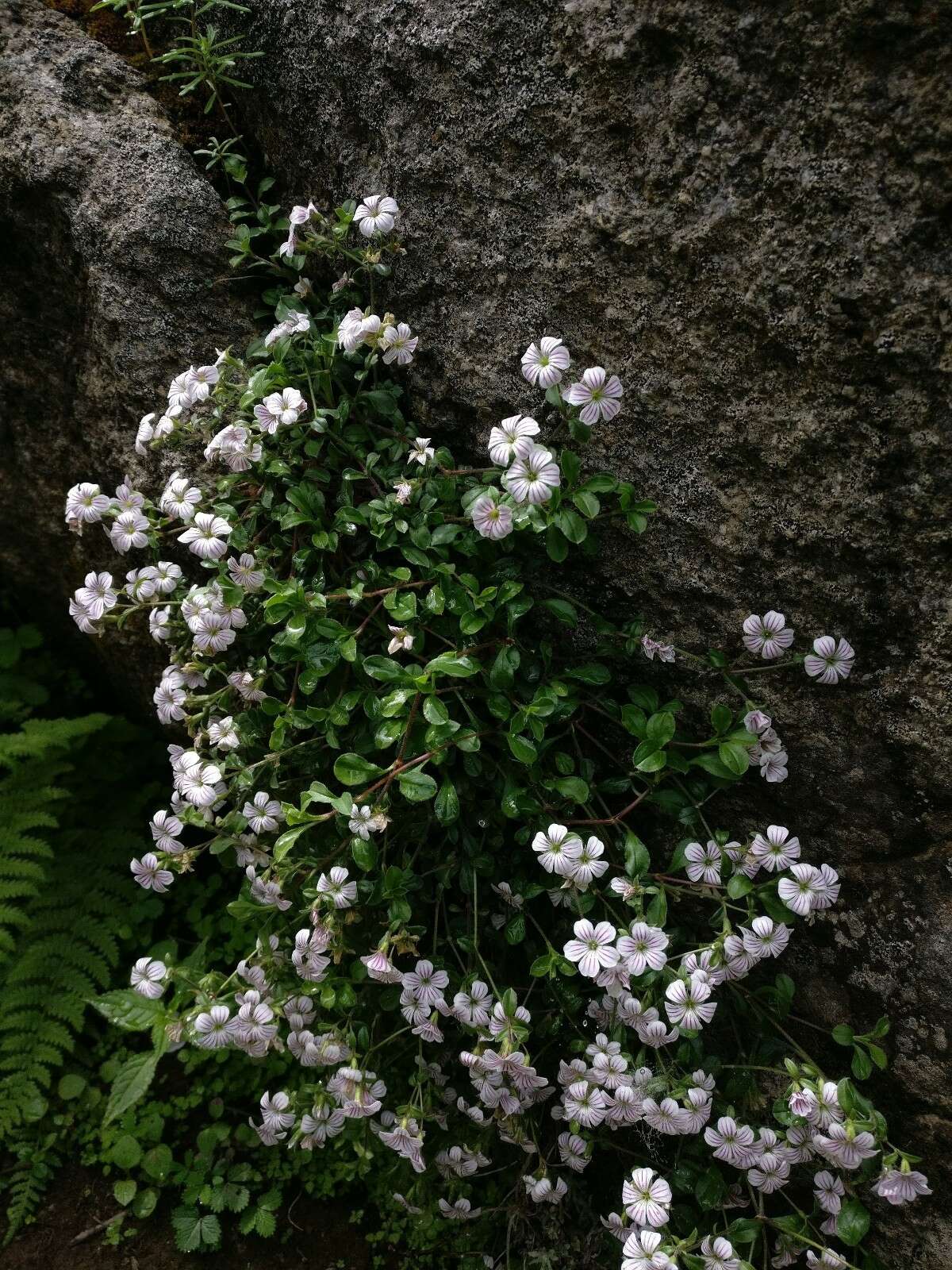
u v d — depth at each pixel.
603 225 0.26
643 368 0.26
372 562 0.29
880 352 0.23
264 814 0.28
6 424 0.39
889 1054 0.28
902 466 0.24
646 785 0.29
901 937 0.27
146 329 0.34
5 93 0.34
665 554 0.28
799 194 0.23
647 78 0.24
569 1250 0.32
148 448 0.31
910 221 0.22
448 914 0.31
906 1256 0.28
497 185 0.27
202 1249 0.36
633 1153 0.31
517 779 0.28
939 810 0.26
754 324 0.24
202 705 0.30
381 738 0.27
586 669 0.28
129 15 0.34
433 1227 0.35
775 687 0.27
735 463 0.26
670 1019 0.27
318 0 0.30
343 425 0.31
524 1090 0.27
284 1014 0.28
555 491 0.25
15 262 0.35
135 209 0.33
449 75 0.27
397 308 0.31
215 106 0.36
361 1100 0.27
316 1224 0.36
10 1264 0.35
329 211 0.33
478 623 0.27
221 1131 0.38
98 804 0.46
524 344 0.28
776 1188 0.26
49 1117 0.39
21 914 0.40
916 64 0.21
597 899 0.29
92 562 0.40
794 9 0.22
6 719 0.47
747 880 0.26
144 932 0.44
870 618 0.25
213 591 0.29
